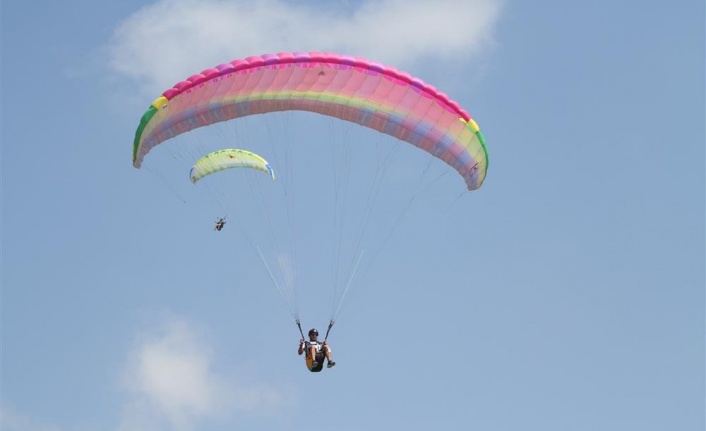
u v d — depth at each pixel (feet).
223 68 244.83
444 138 263.49
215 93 247.70
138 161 257.96
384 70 252.42
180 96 246.27
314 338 254.68
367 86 255.29
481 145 267.18
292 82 251.60
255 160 354.95
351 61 249.96
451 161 268.00
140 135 250.57
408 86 255.50
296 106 258.78
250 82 247.91
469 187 276.21
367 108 259.19
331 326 254.68
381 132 264.72
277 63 246.06
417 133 262.67
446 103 259.39
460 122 262.47
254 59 245.86
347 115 261.03
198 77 244.83
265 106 255.29
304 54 247.70
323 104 258.57
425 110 260.01
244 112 254.47
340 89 255.50
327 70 250.98
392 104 258.98
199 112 250.57
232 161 354.33
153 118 247.70
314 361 251.19
